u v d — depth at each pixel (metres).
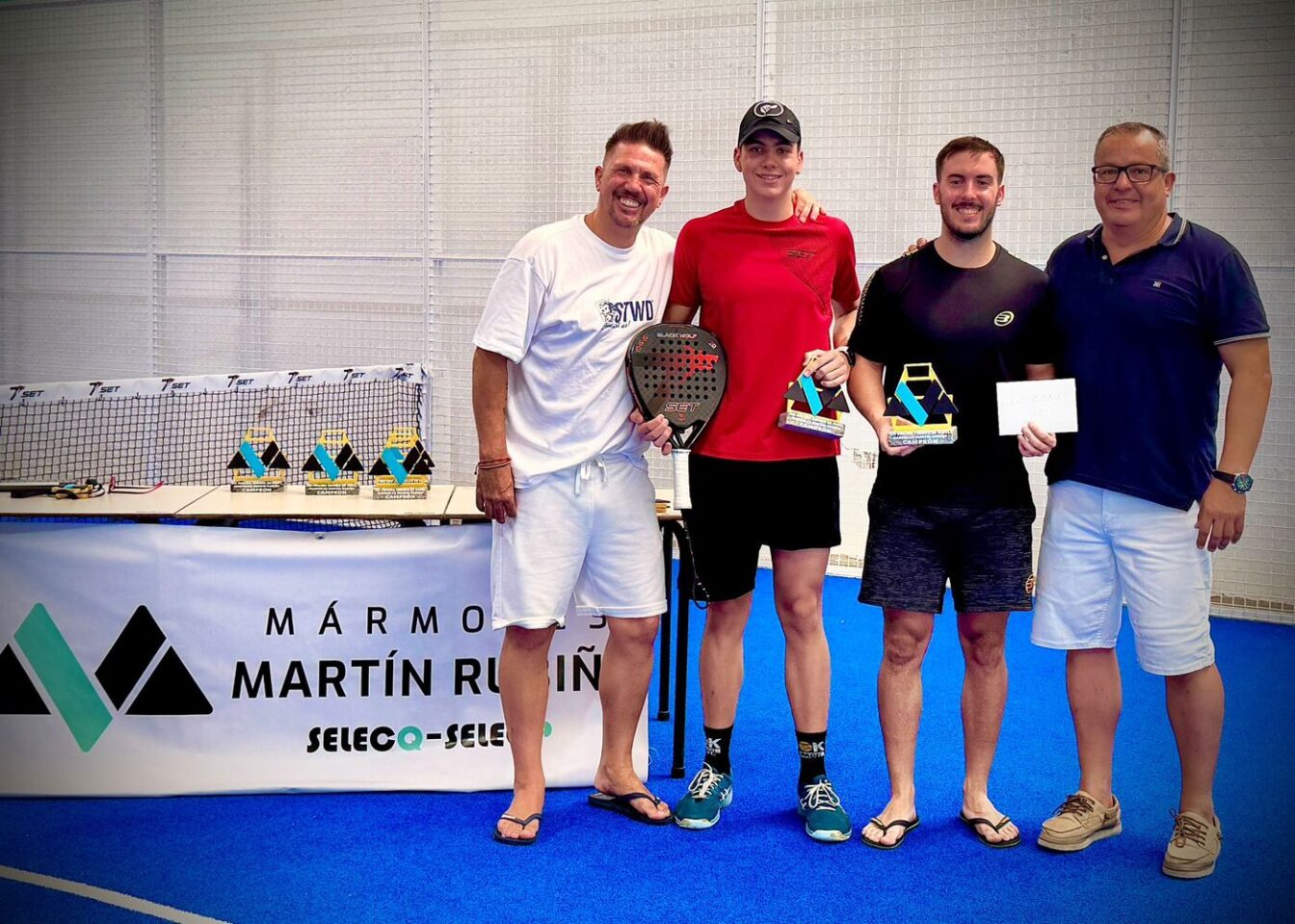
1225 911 2.66
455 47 6.57
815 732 3.12
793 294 2.91
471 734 3.31
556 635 3.32
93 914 2.57
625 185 2.79
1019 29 5.63
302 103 6.85
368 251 6.84
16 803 3.19
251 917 2.58
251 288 7.05
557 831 3.05
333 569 3.25
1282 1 5.17
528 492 2.92
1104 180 2.75
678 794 3.31
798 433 2.94
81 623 3.21
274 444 3.59
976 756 3.06
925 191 5.87
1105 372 2.82
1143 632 2.88
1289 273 5.28
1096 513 2.88
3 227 7.39
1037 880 2.81
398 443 3.46
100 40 7.09
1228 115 5.31
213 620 3.23
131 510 3.24
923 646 3.01
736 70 6.10
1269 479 5.40
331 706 3.27
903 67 5.84
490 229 6.63
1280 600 5.45
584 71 6.37
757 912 2.63
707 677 3.14
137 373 7.30
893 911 2.65
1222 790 3.40
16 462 6.60
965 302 2.83
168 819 3.09
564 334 2.88
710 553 3.02
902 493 2.94
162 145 7.09
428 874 2.80
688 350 2.92
